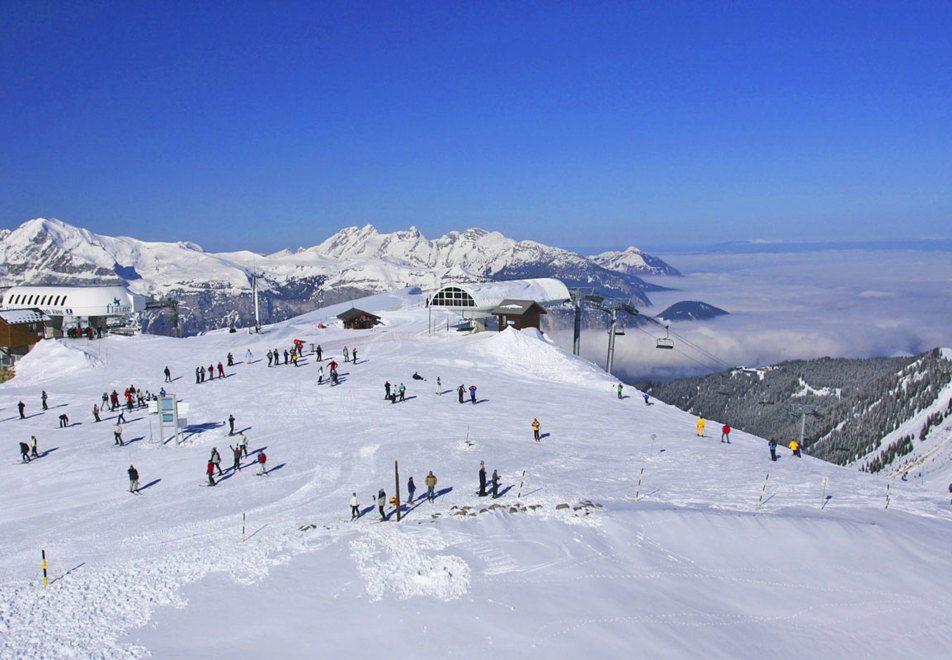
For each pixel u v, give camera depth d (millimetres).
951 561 24062
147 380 56156
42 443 39344
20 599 19938
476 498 28750
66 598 19953
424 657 17078
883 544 24969
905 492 32281
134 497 30375
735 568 23031
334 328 87250
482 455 35562
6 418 45094
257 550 23328
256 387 53250
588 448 37906
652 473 33406
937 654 18969
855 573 23016
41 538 25625
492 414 45438
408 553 22875
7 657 16766
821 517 27234
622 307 75562
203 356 66562
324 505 28766
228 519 27344
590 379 58312
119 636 17828
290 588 20469
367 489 30688
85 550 24344
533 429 41281
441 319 93688
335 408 46812
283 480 32469
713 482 32188
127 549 24344
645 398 53062
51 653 17016
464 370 60500
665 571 22484
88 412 46562
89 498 30375
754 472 34094
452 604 19641
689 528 25297
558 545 23703
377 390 52062
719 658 18000
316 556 22750
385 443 37875
